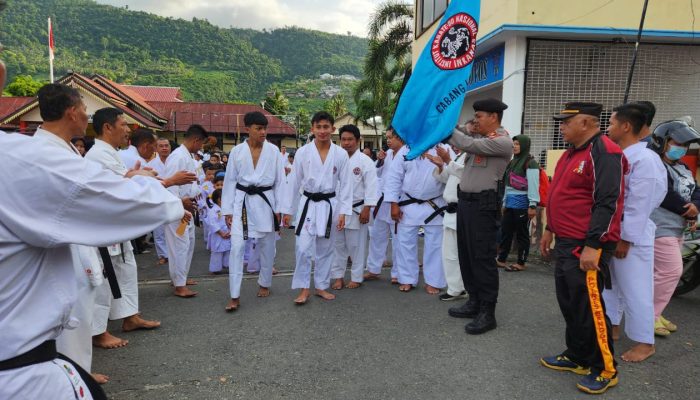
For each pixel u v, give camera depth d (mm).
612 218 2949
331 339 3947
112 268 3688
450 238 4918
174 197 1886
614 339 4000
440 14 10820
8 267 1519
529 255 7066
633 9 7523
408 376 3293
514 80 7773
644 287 3494
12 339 1509
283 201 4953
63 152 1611
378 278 6086
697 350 3752
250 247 6281
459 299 5031
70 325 1813
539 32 7406
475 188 4105
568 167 3195
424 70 4281
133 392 3082
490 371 3365
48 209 1555
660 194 3537
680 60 8086
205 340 3934
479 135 4215
